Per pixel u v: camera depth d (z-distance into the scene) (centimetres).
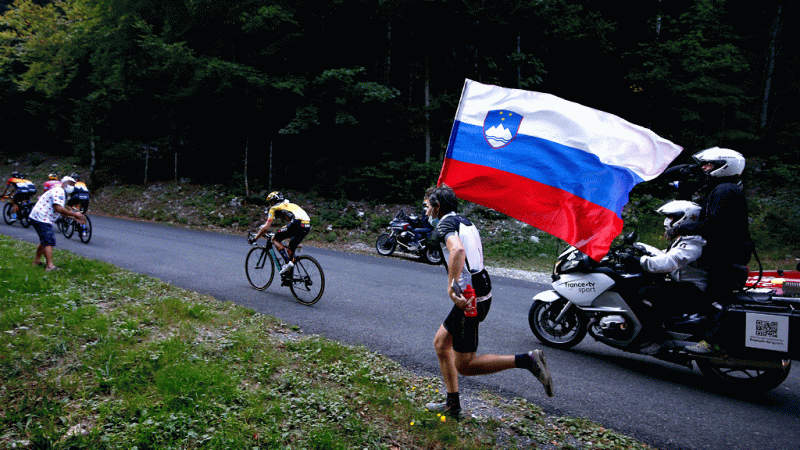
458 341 297
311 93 1689
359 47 1795
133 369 338
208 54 1723
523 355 289
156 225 1488
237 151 1952
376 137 1812
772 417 348
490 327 560
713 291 392
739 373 455
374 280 817
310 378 366
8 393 299
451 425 304
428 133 1731
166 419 276
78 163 2414
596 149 303
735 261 388
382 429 296
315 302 623
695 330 402
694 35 1612
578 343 514
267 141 1912
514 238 1277
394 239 1154
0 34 2095
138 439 256
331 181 1753
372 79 1836
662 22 1798
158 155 1967
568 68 1839
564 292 475
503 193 321
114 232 1268
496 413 333
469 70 1772
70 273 645
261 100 1664
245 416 292
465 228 302
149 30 1559
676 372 439
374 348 460
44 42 1956
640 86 1734
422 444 284
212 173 1981
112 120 2092
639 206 1421
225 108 1753
